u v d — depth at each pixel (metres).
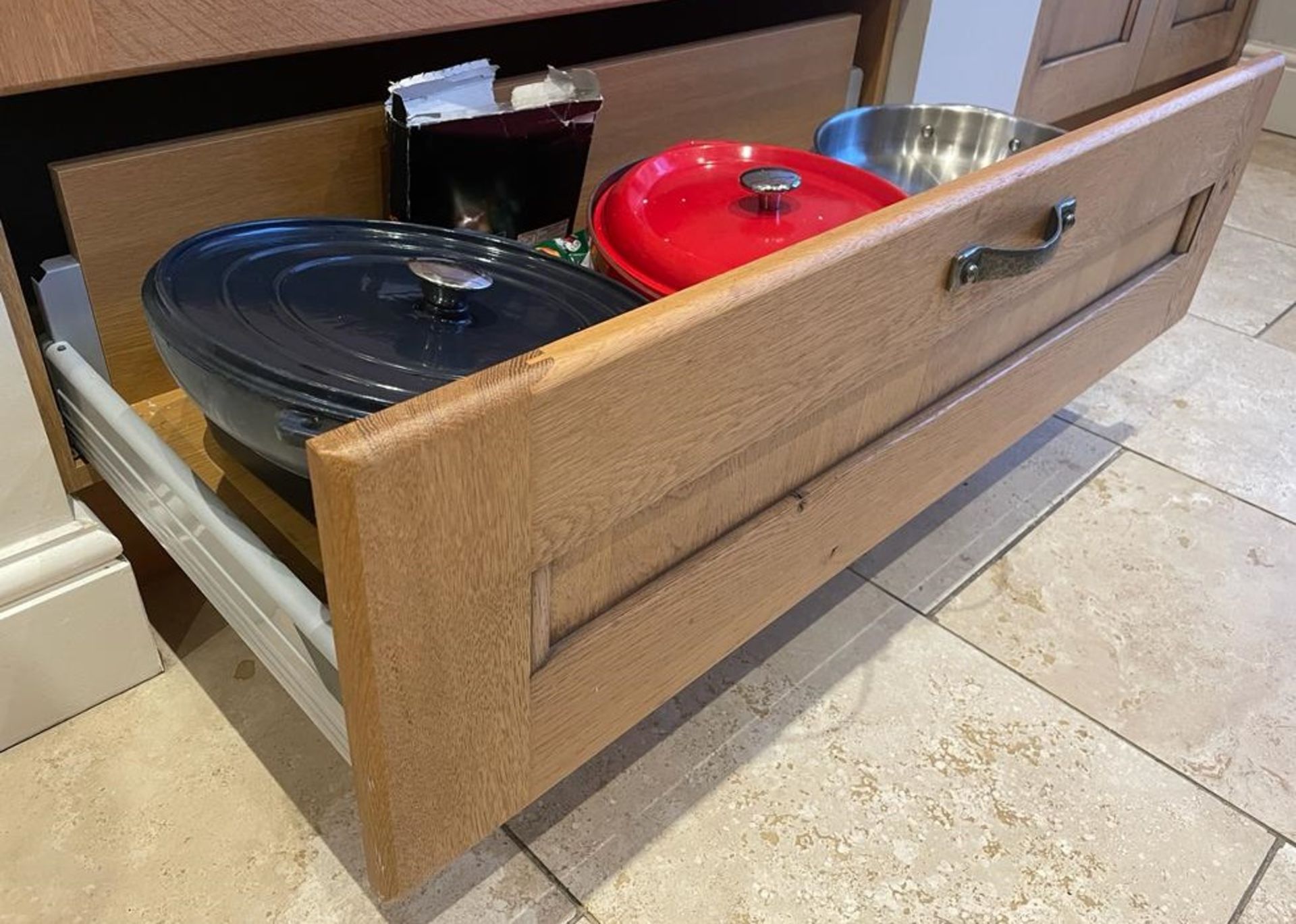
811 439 0.62
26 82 0.56
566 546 0.48
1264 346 1.44
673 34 1.14
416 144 0.77
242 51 0.63
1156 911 0.74
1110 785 0.82
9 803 0.75
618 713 0.60
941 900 0.73
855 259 0.54
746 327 0.50
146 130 0.81
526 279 0.69
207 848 0.73
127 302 0.74
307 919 0.69
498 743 0.52
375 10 0.68
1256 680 0.92
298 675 0.57
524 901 0.71
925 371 0.69
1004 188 0.62
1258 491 1.16
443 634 0.44
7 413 0.68
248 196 0.77
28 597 0.74
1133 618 0.98
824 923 0.71
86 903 0.69
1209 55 2.01
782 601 0.70
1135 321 0.93
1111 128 0.70
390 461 0.37
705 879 0.73
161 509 0.67
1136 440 1.23
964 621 0.96
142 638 0.82
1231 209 1.87
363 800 0.48
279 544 0.67
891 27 1.22
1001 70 1.38
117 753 0.79
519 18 0.77
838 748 0.83
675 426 0.50
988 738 0.85
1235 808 0.81
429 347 0.57
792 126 1.17
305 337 0.57
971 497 1.12
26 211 0.77
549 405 0.42
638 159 1.03
